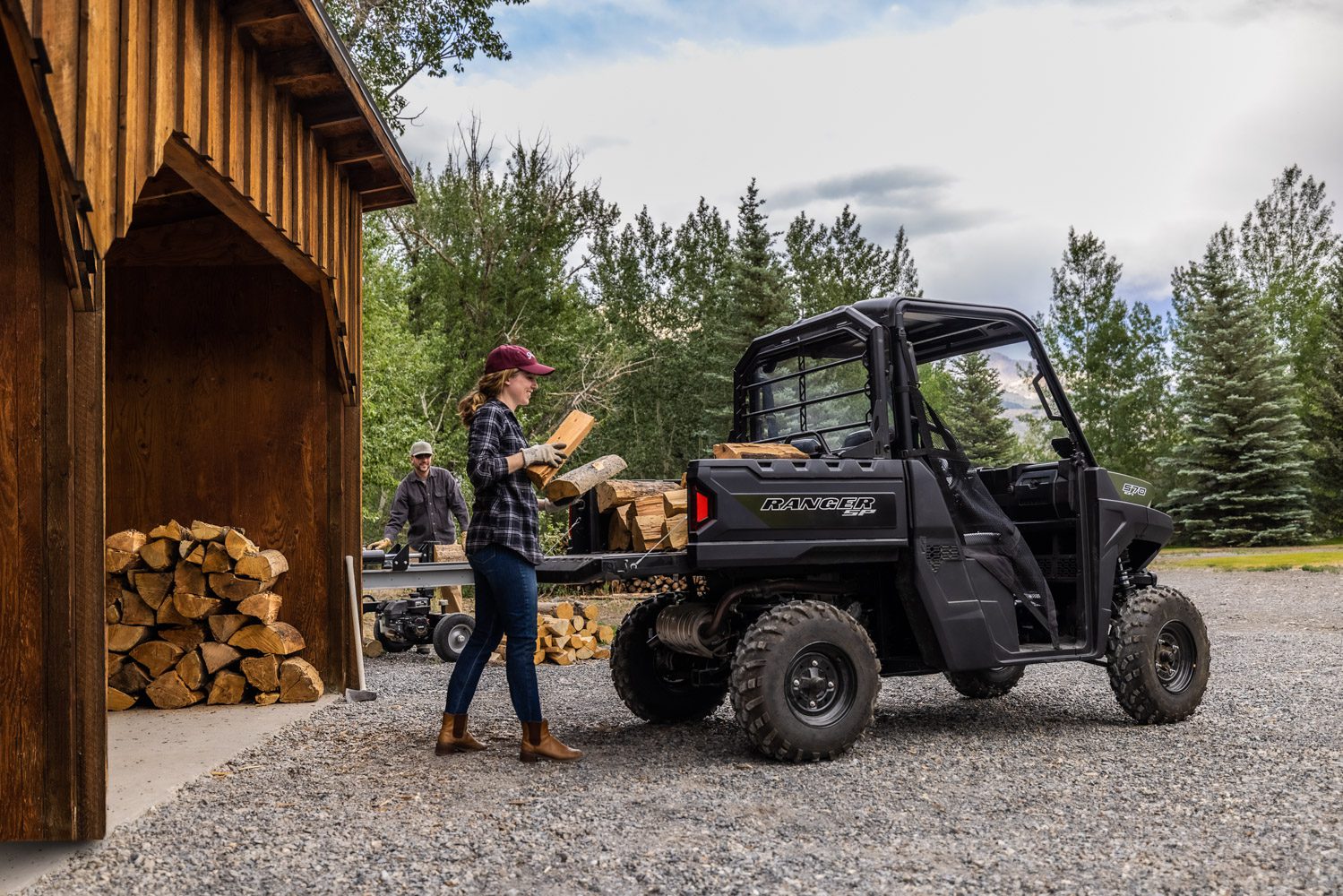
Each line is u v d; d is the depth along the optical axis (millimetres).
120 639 5668
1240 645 8258
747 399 5891
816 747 4262
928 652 4734
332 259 5828
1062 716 5457
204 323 6301
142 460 6223
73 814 3102
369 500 27641
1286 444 26516
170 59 3510
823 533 4457
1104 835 3189
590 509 5254
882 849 3084
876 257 41531
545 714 5641
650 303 39531
